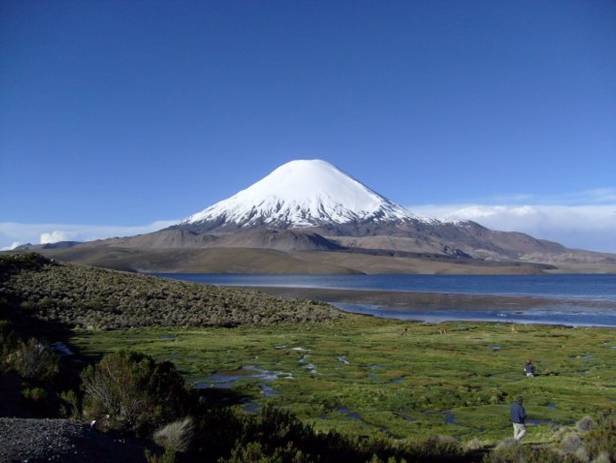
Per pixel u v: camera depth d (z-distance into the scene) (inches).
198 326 2768.2
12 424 458.0
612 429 709.3
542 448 669.9
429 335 2687.0
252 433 562.3
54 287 2847.0
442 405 1213.1
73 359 1465.3
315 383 1430.9
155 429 524.7
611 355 2032.5
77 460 402.9
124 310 2785.4
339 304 5182.1
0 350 827.4
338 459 573.9
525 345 2305.6
